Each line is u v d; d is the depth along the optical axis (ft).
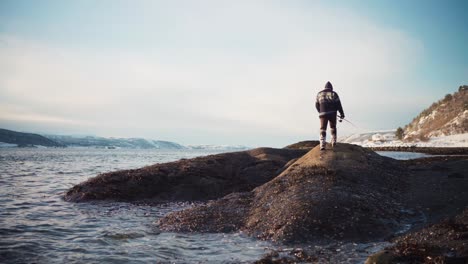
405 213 38.42
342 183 42.75
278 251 29.14
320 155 52.29
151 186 59.98
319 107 54.03
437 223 32.99
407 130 243.81
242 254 28.60
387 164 57.16
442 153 117.19
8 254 28.27
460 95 212.02
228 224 37.40
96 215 45.57
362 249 29.32
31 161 203.10
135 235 34.73
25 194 63.77
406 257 24.70
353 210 36.22
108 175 63.16
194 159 71.26
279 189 43.29
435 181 49.65
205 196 59.36
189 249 30.07
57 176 102.94
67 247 30.55
